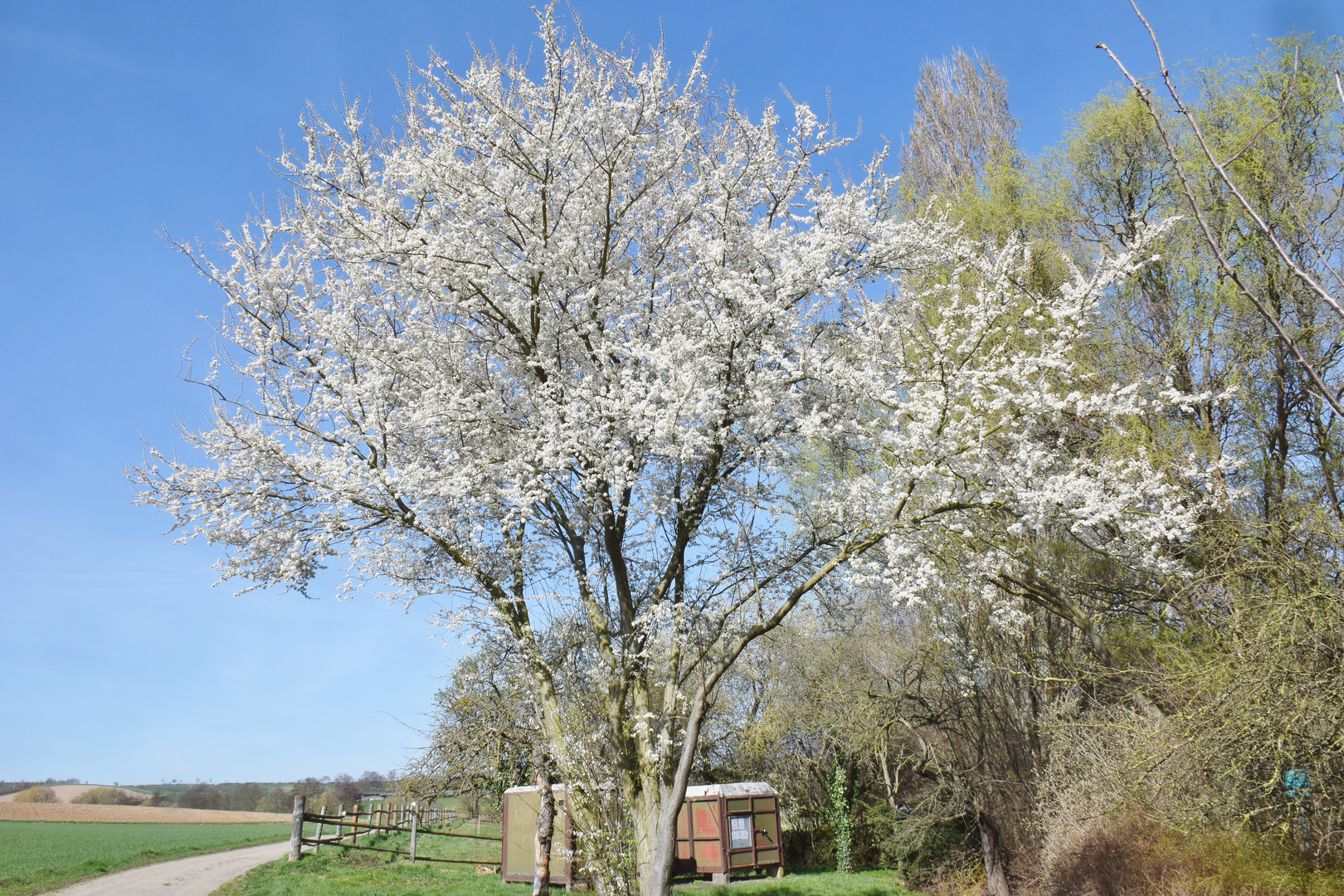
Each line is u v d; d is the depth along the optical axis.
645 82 9.72
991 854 15.70
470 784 21.72
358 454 10.26
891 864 22.22
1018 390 9.45
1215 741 8.64
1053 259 13.93
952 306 8.80
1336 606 8.31
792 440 9.95
